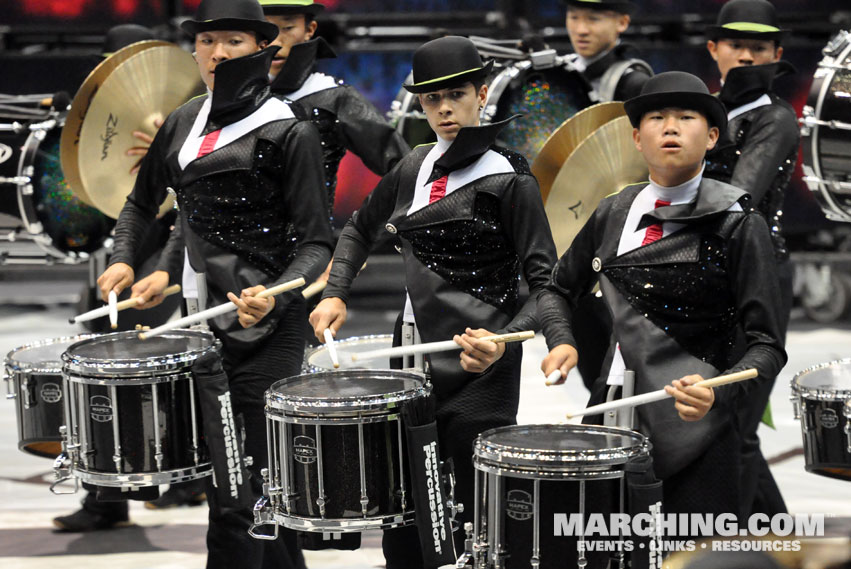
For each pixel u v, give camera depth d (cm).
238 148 802
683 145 644
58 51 1895
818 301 1858
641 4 1877
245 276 805
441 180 741
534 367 1579
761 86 919
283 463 688
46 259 1234
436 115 736
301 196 805
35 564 944
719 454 647
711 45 1010
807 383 787
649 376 651
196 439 767
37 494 1137
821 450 766
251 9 815
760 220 648
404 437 685
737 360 784
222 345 802
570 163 920
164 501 1107
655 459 647
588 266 696
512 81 1059
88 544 998
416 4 1888
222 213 809
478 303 738
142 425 754
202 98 847
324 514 680
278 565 807
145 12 1894
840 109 984
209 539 778
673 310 654
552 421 1292
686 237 653
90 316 829
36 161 1176
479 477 623
